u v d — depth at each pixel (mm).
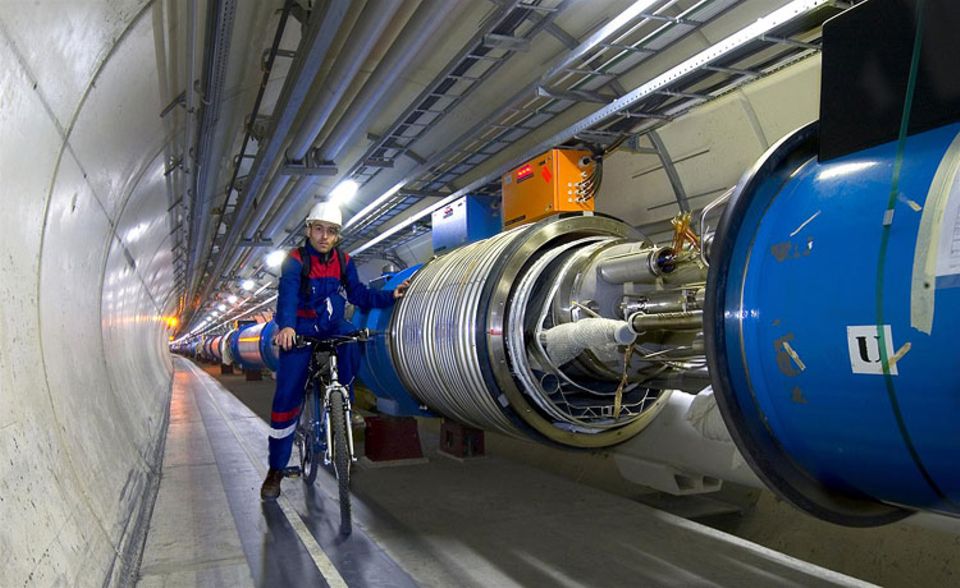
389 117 6328
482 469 4215
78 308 3094
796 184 1748
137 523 2998
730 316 1745
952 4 1386
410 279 4082
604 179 6809
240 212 8031
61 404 2445
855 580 2428
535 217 5324
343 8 3133
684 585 2426
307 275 3506
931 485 1487
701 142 5539
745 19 4129
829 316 1515
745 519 4531
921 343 1336
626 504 3445
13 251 1922
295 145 5504
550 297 3117
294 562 2682
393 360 4312
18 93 1729
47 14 1758
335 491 3781
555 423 3348
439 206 7309
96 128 2689
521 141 6480
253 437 5898
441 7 3363
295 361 3518
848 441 1572
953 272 1288
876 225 1457
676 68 4078
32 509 1747
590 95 5105
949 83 1396
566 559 2697
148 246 6711
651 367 3041
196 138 5168
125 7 2322
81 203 2838
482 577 2531
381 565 2645
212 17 3277
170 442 5625
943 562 3480
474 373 3348
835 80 1646
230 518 3277
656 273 2695
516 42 4387
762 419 1744
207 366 28828
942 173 1375
